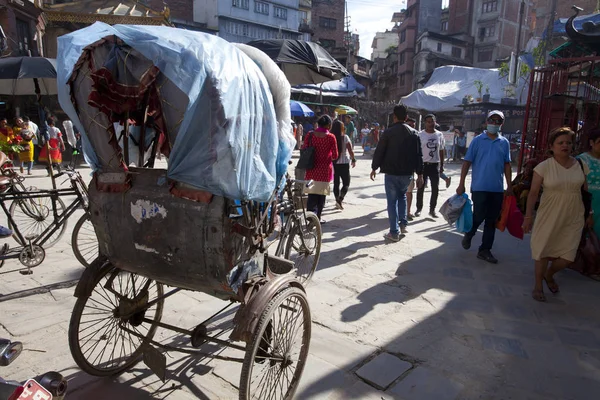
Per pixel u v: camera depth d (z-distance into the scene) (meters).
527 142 6.89
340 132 7.70
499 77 23.97
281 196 3.50
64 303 3.86
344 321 3.63
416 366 3.00
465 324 3.62
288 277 2.51
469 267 4.99
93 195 2.58
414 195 9.70
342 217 7.46
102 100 2.13
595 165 4.52
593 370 2.98
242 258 2.35
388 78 50.97
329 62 6.73
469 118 21.75
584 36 6.46
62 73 2.40
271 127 2.31
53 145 11.46
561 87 6.21
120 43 2.22
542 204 3.96
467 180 12.66
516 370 2.97
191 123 2.05
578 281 4.58
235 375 2.90
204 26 34.19
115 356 3.08
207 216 2.20
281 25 38.91
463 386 2.79
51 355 3.06
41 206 5.88
